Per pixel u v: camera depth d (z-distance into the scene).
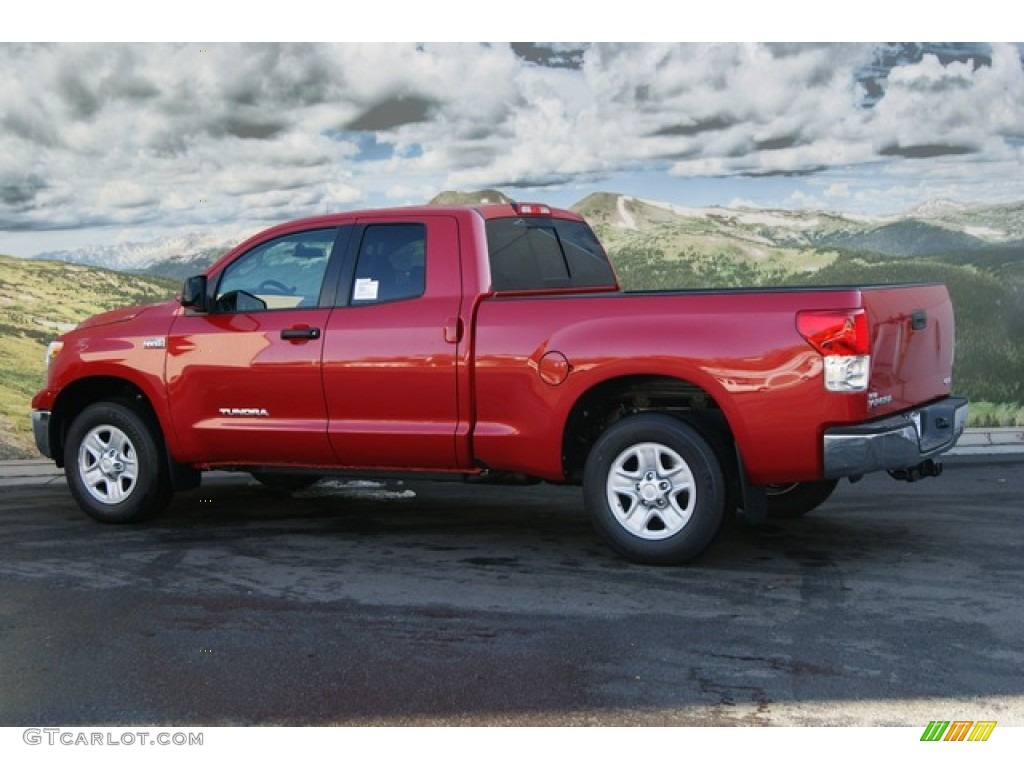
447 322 6.18
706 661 4.48
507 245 6.47
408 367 6.25
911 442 5.55
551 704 4.09
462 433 6.16
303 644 4.76
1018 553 6.11
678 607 5.20
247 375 6.69
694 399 6.20
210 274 6.94
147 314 7.16
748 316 5.56
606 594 5.42
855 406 5.40
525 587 5.57
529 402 6.00
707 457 5.70
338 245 6.61
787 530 6.75
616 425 5.90
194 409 6.86
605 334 5.82
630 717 3.98
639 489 5.86
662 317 5.73
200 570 5.98
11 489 8.69
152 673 4.45
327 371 6.46
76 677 4.42
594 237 7.45
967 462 9.06
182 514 7.54
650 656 4.55
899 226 10.76
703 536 5.73
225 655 4.64
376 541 6.65
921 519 7.03
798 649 4.60
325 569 5.98
